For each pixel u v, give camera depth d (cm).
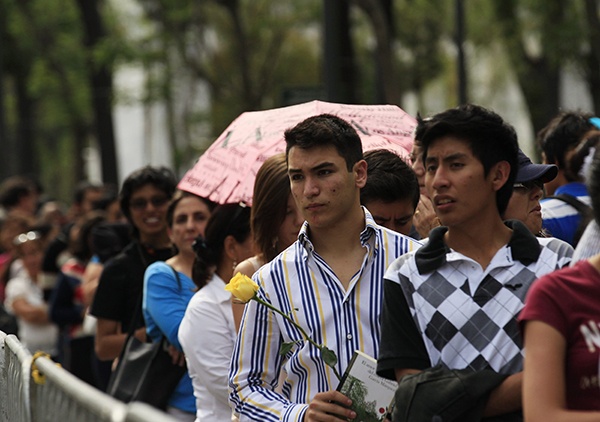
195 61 7625
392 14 5153
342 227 944
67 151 12706
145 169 1619
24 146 9544
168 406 1388
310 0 7769
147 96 7319
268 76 8150
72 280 2305
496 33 7506
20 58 9106
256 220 1092
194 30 7569
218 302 1236
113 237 2038
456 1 4191
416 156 1154
